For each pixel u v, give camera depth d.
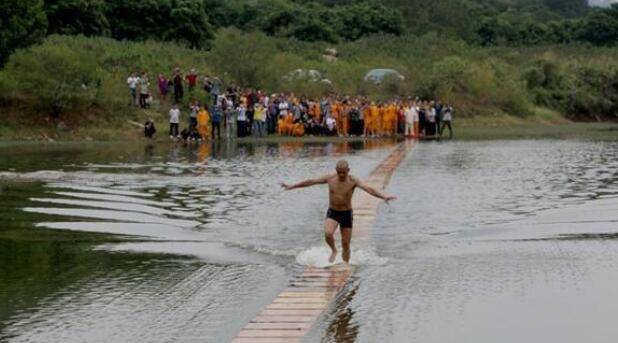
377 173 32.75
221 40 64.69
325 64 75.25
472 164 36.97
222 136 51.34
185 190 27.97
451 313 13.66
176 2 73.19
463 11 124.38
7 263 17.45
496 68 87.25
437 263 17.31
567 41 123.25
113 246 19.23
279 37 90.12
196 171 33.03
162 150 42.34
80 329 12.89
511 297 14.59
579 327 12.88
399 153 42.19
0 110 47.72
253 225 21.78
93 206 24.73
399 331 12.72
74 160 36.84
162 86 54.03
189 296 14.83
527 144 49.78
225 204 25.19
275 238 20.06
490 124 74.25
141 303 14.36
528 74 89.69
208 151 41.94
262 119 51.59
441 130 57.66
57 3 65.12
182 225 21.86
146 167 34.25
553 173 33.38
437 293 14.88
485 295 14.73
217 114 48.94
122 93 52.41
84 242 19.70
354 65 77.56
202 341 12.30
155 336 12.55
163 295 14.89
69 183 29.45
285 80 65.69
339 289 15.20
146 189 28.12
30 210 24.00
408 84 75.38
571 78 92.44
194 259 17.86
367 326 12.98
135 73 55.56
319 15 98.94
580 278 15.91
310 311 13.80
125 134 48.62
